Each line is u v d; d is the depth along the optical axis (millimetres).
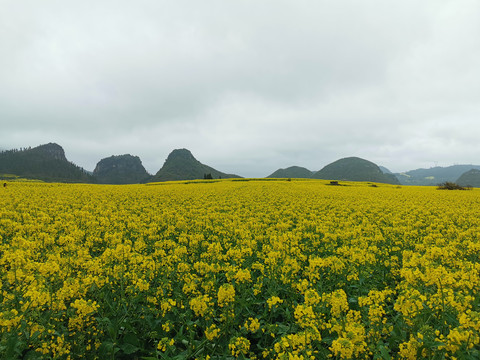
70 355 4844
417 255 8047
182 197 31156
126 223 15641
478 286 6266
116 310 5828
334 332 5535
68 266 6785
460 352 4293
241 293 6582
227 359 5039
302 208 23891
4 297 5754
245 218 17594
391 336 5207
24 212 16906
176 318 6027
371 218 19188
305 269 8539
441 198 34000
